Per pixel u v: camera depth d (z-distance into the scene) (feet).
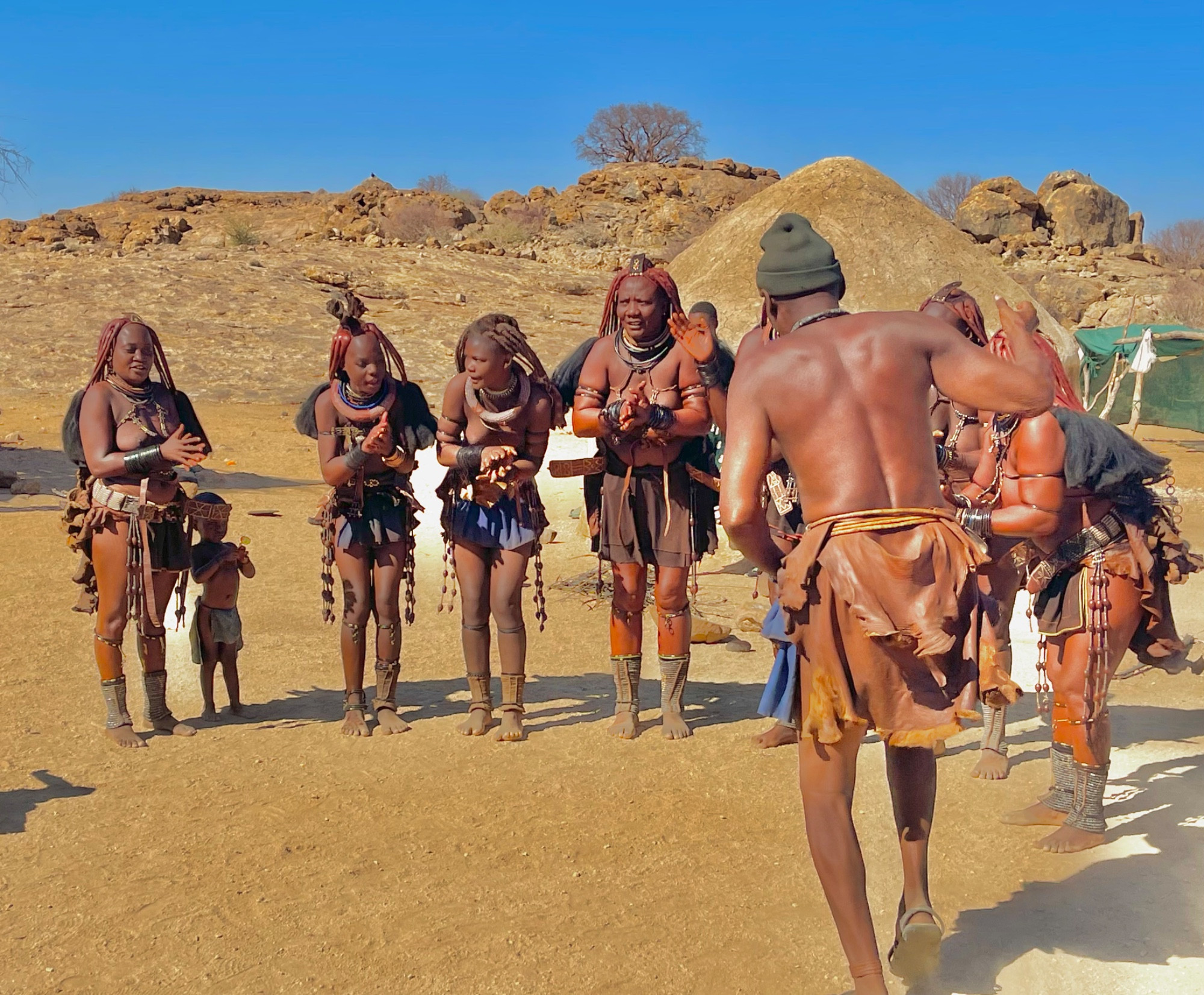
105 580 19.72
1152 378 96.07
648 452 20.17
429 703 22.58
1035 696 22.61
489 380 19.67
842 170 49.26
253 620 28.55
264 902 14.08
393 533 20.44
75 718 21.21
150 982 12.30
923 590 10.61
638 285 19.93
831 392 10.96
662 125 318.45
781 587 11.03
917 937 11.37
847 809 11.32
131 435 19.49
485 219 247.09
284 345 102.27
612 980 12.21
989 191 242.99
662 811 16.92
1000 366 10.85
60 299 110.73
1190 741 19.88
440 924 13.48
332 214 238.89
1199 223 240.12
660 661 20.66
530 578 33.96
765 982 12.16
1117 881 14.39
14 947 13.03
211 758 19.25
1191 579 34.04
